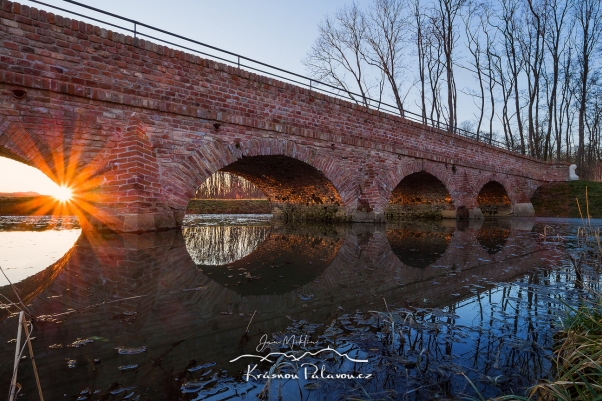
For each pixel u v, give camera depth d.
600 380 1.58
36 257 4.78
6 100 5.88
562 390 1.54
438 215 18.08
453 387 1.74
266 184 16.28
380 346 2.18
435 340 2.29
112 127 7.02
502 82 31.66
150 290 3.28
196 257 5.26
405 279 3.98
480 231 10.65
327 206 14.66
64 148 6.50
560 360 2.02
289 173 13.02
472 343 2.26
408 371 1.89
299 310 2.83
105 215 7.09
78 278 3.67
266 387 1.62
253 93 9.22
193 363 1.89
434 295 3.34
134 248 5.59
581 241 7.63
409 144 14.13
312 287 3.59
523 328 2.52
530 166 23.14
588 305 2.99
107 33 6.93
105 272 3.95
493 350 2.16
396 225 13.28
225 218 18.78
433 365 1.94
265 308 2.87
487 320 2.67
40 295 3.05
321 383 1.75
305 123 10.49
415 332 2.42
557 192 23.56
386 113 13.13
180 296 3.13
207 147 8.25
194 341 2.17
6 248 5.54
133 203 6.98
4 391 1.55
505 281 3.92
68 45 6.50
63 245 5.87
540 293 3.44
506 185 20.55
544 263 5.05
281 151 9.74
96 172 6.91
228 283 3.71
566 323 2.42
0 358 1.87
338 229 11.05
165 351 2.02
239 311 2.77
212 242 7.37
